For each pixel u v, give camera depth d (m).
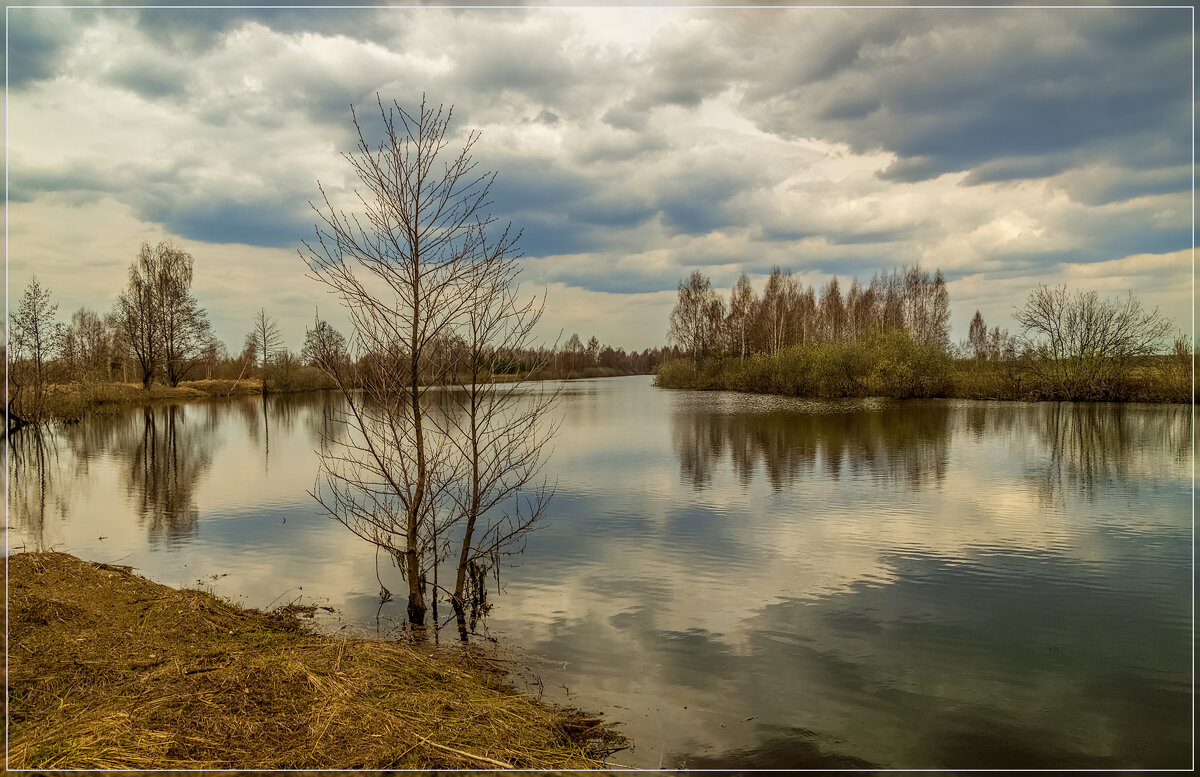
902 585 9.70
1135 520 13.31
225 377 70.06
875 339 50.59
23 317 29.52
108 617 7.29
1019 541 11.87
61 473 20.19
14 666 5.75
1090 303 39.47
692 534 12.46
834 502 14.99
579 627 8.24
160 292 56.44
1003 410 35.66
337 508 14.98
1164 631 8.07
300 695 5.55
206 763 4.49
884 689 6.62
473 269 9.24
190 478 19.25
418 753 4.82
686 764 5.31
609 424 31.75
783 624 8.28
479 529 13.06
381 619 8.59
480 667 7.08
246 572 10.59
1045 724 6.01
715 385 69.75
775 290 73.00
